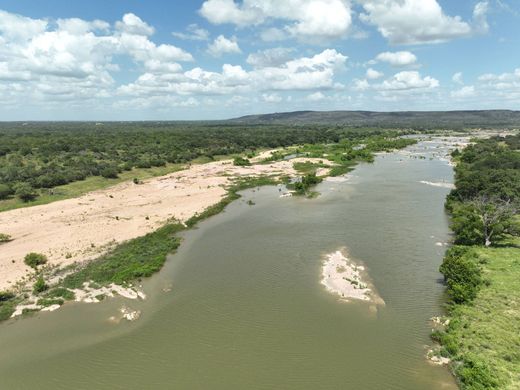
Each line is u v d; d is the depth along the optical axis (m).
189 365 28.42
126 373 27.83
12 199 75.75
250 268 44.09
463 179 72.00
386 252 47.56
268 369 27.75
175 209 69.62
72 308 36.34
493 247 46.50
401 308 34.75
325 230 56.31
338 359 28.50
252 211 68.25
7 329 33.28
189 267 44.91
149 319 34.34
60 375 27.83
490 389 23.78
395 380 26.28
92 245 51.59
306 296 37.34
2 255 48.31
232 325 33.03
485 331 29.59
